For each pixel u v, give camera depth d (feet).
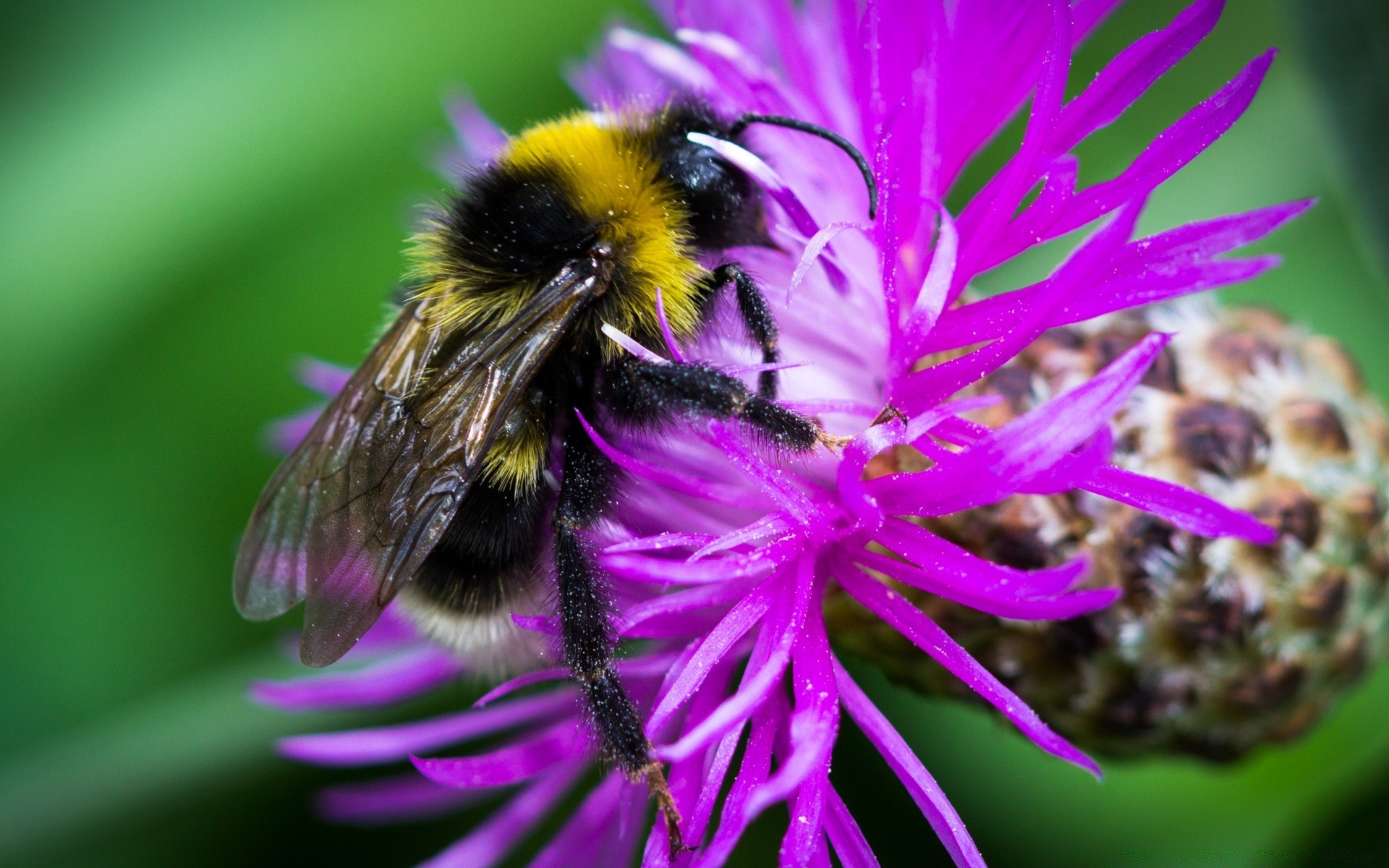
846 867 0.33
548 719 0.38
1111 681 0.35
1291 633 0.36
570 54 0.43
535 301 0.35
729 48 0.36
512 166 0.36
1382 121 0.37
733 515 0.35
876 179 0.33
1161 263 0.33
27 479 0.42
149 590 0.42
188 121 0.43
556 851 0.37
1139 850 0.39
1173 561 0.35
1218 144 0.41
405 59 0.43
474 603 0.36
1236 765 0.37
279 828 0.41
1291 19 0.37
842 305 0.35
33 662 0.42
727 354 0.35
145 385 0.42
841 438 0.33
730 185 0.35
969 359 0.33
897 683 0.35
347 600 0.34
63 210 0.42
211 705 0.41
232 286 0.42
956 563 0.33
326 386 0.40
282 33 0.43
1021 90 0.34
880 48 0.34
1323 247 0.40
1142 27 0.42
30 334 0.42
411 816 0.39
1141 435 0.35
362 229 0.43
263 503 0.35
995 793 0.39
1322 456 0.36
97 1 0.43
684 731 0.34
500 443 0.35
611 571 0.34
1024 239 0.33
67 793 0.40
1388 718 0.39
